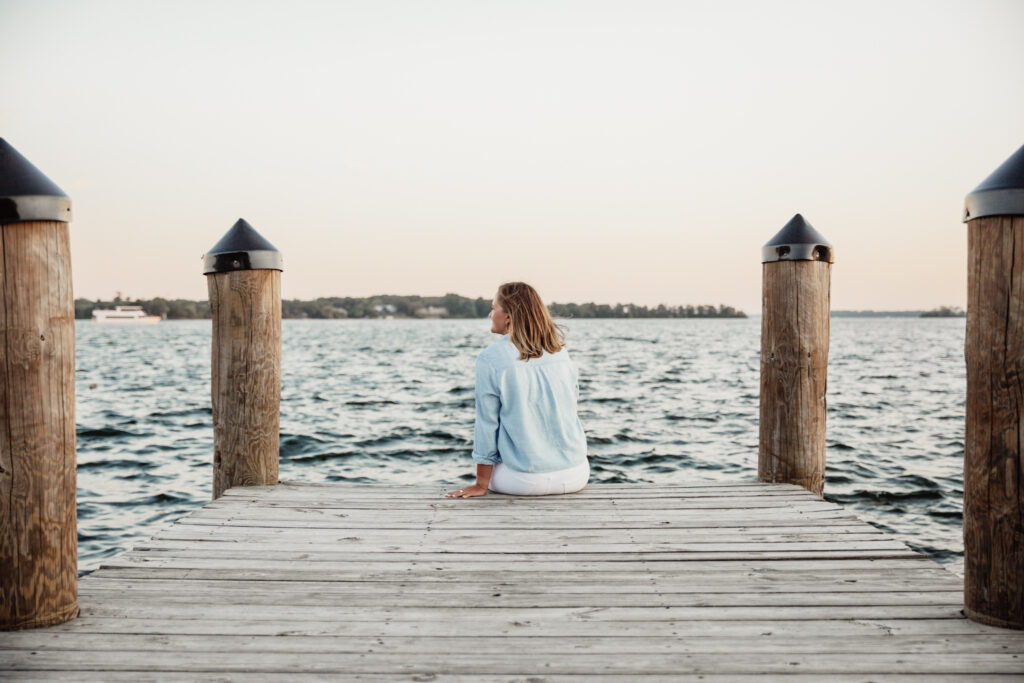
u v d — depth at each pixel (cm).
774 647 241
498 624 259
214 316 457
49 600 254
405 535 361
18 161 247
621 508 410
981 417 254
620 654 236
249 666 226
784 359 465
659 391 1892
